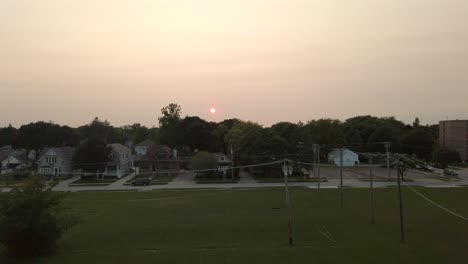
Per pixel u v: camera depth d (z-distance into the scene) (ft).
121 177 302.45
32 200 84.43
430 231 106.83
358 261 77.66
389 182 244.42
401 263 76.18
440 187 217.15
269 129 314.14
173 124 426.10
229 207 158.20
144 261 80.12
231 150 300.81
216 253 85.46
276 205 160.45
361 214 135.85
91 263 79.05
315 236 102.68
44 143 398.62
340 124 480.23
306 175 282.36
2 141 460.55
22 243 83.82
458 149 452.76
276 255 82.69
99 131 508.12
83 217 137.80
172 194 204.64
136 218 136.05
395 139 404.16
